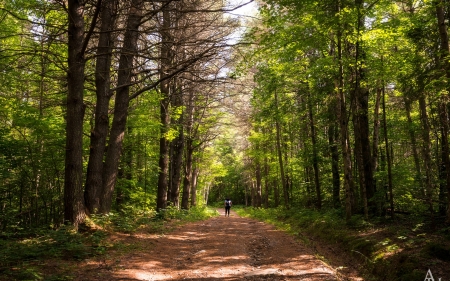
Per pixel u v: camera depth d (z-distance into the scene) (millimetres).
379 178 13609
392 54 11109
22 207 12992
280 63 15461
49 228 9664
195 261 7598
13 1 10781
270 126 25219
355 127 12891
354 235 9789
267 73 16922
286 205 21375
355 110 12344
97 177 10383
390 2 10852
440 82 8164
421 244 7414
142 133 17781
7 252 6336
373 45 11531
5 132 11352
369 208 13102
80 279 5535
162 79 10633
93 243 7781
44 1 11117
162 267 6879
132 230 10289
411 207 13781
